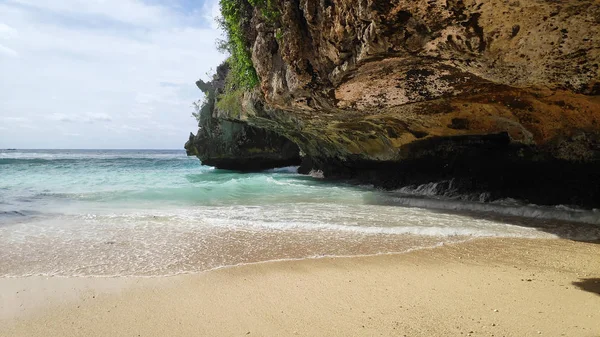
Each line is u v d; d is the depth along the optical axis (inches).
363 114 391.2
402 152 485.4
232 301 150.4
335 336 120.1
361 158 582.9
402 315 134.6
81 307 145.5
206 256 211.5
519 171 375.2
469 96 311.6
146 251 220.8
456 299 148.2
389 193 483.5
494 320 128.2
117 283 170.6
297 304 146.6
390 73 279.9
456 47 221.8
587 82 232.7
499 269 187.2
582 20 181.8
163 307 145.3
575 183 331.9
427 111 367.9
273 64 386.9
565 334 116.3
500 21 195.0
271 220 307.1
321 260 204.1
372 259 205.9
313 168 825.5
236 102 659.4
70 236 254.1
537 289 157.4
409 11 205.9
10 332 126.5
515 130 353.1
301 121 505.4
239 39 431.8
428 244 236.4
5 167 904.9
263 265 195.5
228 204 397.7
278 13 327.6
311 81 329.1
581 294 150.3
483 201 393.1
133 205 386.6
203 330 126.6
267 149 960.3
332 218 317.7
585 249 222.1
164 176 768.3
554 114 306.5
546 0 175.0
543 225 287.3
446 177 452.8
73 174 772.0
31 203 394.0
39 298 153.8
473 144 409.7
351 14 243.3
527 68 228.1
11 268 189.5
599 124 286.5
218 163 1023.0
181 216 322.0
